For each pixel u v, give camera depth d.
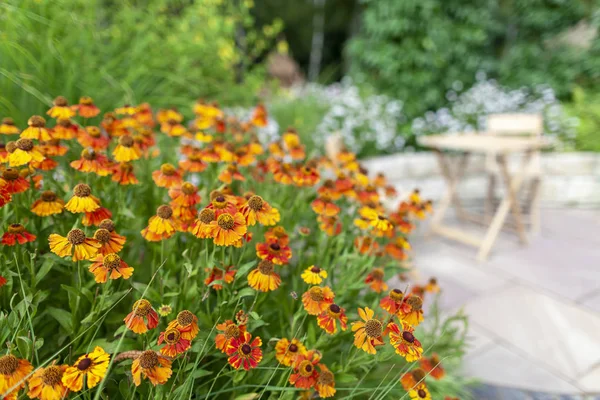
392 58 4.91
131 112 1.67
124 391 0.98
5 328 0.95
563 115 4.86
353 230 1.71
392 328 1.00
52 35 2.10
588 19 5.79
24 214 1.22
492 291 2.68
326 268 1.43
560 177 4.35
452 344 1.64
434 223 3.52
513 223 3.80
